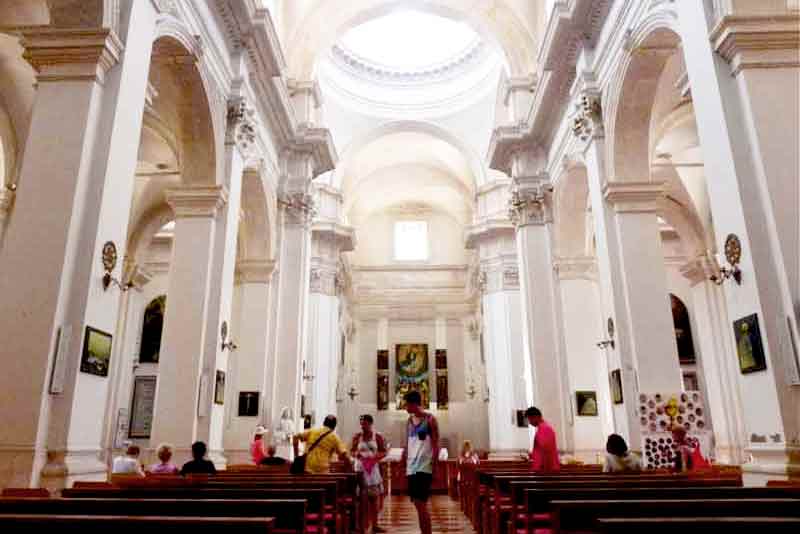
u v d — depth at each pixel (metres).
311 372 18.89
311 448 6.54
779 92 5.06
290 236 12.40
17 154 9.48
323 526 4.08
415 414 6.19
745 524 2.04
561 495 3.68
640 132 8.38
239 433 10.42
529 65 13.48
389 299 27.19
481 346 25.11
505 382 18.97
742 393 4.98
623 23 7.95
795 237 4.72
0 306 4.69
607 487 4.18
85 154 5.07
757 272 4.77
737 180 4.99
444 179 25.09
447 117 20.92
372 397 26.17
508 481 5.53
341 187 21.55
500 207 20.28
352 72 20.55
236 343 11.52
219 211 8.46
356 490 6.59
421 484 5.89
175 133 9.51
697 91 5.61
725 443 13.72
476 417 24.84
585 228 11.85
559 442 11.23
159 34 6.48
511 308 19.39
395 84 21.06
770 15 5.13
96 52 5.28
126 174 5.48
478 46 19.77
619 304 8.07
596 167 8.78
